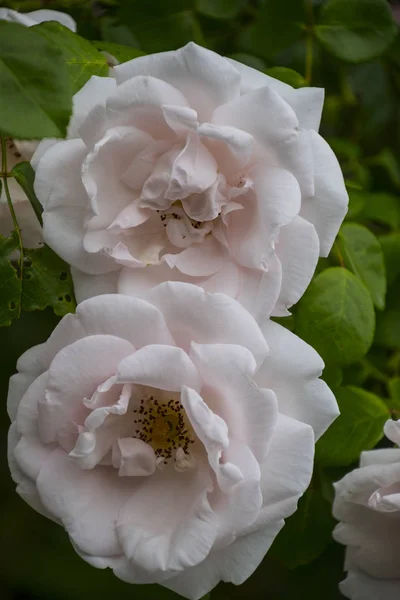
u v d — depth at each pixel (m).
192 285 0.48
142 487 0.50
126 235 0.49
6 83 0.46
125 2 0.59
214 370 0.48
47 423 0.49
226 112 0.48
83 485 0.50
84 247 0.48
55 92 0.47
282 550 0.57
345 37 0.59
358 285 0.55
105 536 0.49
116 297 0.48
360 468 0.53
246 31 0.61
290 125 0.48
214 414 0.48
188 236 0.49
